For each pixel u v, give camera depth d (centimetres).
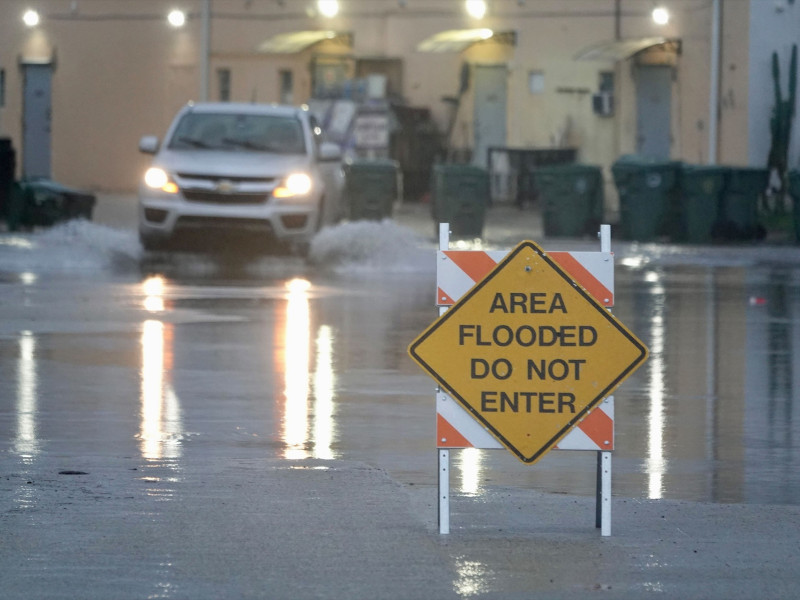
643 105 8325
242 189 4906
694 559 1556
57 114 10125
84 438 2162
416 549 1584
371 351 3064
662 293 4344
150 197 4953
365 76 9219
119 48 9906
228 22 9556
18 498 1786
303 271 4922
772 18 7344
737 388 2688
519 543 1612
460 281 1636
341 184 5862
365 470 1969
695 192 6153
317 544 1598
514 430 1636
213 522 1684
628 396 2605
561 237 6388
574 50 8550
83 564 1515
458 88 8962
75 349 3041
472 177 6312
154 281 4478
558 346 1633
